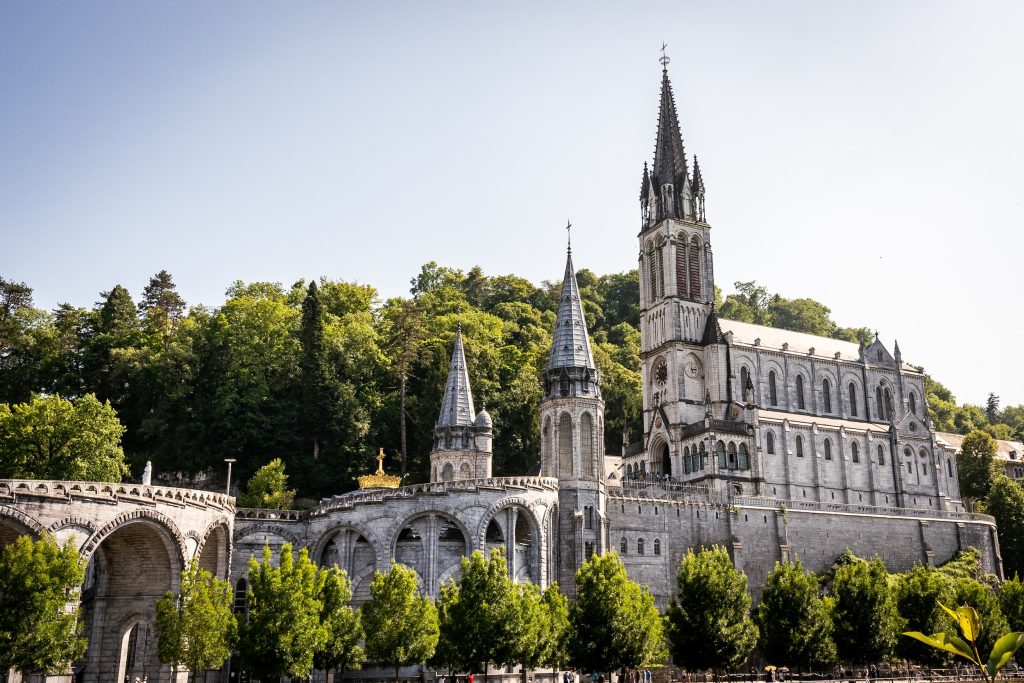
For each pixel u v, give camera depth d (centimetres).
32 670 5659
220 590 6931
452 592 7519
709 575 8225
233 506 8444
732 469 13050
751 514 11925
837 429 14025
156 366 13362
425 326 16162
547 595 7900
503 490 9144
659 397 14500
